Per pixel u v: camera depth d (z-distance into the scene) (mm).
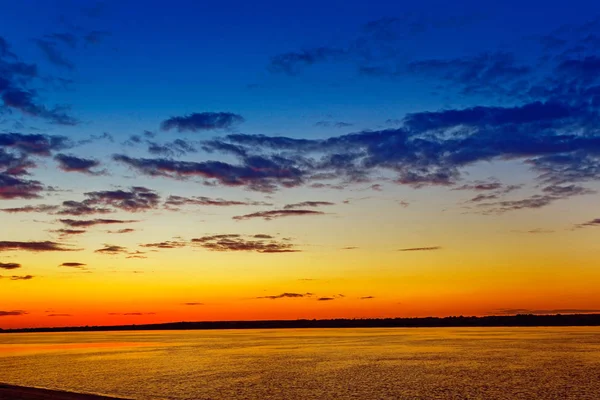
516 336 196125
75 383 55875
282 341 176875
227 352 110125
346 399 45625
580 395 47094
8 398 37875
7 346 158375
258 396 47344
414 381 56000
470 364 74250
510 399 45375
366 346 127688
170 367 74062
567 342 137875
